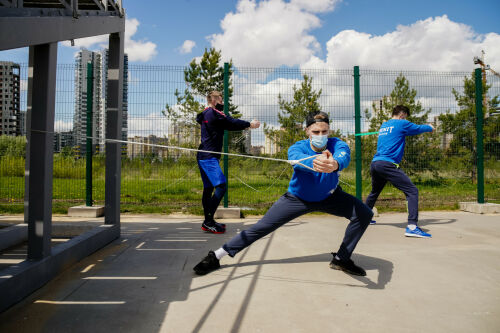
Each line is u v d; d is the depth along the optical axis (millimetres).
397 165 4074
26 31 1936
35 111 2291
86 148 5445
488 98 6207
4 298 1881
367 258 2986
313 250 3244
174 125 5582
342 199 2506
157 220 4918
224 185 4059
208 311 1895
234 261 2879
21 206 5668
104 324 1731
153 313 1865
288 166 5887
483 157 5910
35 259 2307
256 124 4070
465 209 5828
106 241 3410
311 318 1816
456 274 2559
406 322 1772
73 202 6234
